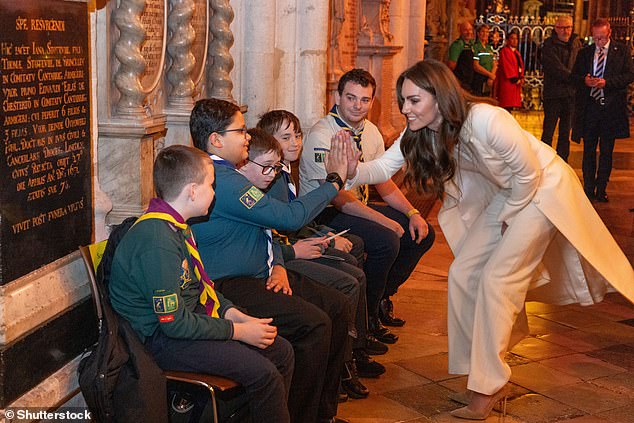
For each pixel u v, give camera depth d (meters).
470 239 3.82
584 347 4.83
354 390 3.98
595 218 3.87
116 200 3.79
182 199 2.92
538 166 3.56
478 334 3.67
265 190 3.90
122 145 3.75
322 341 3.30
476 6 19.59
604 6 20.86
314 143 4.57
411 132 3.61
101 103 3.71
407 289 5.85
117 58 3.73
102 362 2.68
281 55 6.00
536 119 17.38
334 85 7.22
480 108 3.42
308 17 6.00
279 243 3.79
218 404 3.13
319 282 3.74
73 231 3.11
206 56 4.76
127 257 2.83
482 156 3.50
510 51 13.18
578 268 4.02
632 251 7.04
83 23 3.10
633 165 11.77
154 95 4.19
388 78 9.96
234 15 5.19
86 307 3.19
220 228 3.39
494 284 3.64
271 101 5.68
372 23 9.45
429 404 3.95
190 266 2.95
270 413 2.89
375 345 4.58
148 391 2.71
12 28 2.61
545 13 21.95
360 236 4.46
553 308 5.55
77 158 3.11
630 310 5.59
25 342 2.77
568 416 3.88
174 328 2.77
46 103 2.84
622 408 3.99
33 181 2.79
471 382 3.67
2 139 2.58
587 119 8.91
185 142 4.36
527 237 3.62
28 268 2.80
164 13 4.13
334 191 3.57
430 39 15.05
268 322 3.03
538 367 4.48
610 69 8.73
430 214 8.23
